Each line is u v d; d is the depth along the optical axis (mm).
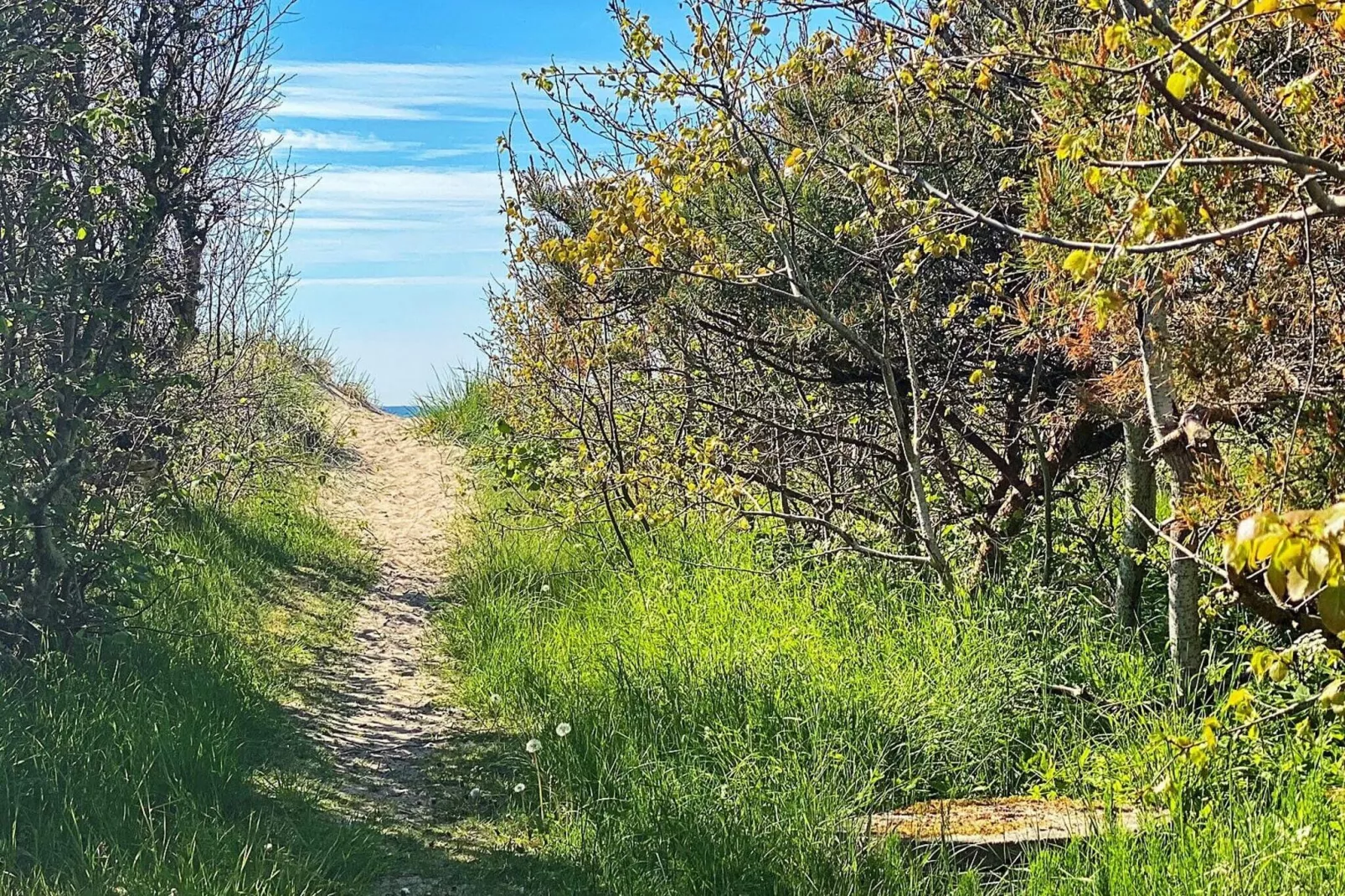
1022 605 7500
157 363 7512
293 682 7801
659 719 6473
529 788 6203
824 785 5531
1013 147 6629
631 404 10539
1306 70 4238
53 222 6250
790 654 6977
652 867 5188
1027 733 6418
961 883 4754
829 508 8711
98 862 4695
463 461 16047
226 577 9125
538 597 9406
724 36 6836
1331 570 2256
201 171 8086
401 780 6410
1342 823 4586
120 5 6848
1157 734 5059
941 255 6199
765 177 7992
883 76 6848
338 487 14719
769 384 9117
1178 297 4961
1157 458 6336
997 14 5492
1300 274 4500
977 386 8250
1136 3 3195
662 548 9758
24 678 5934
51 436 6250
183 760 5617
